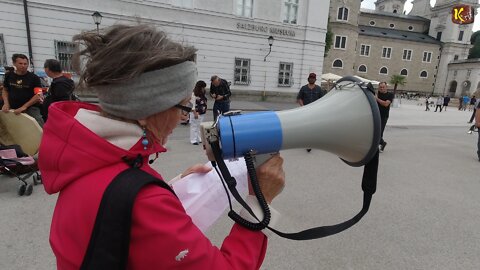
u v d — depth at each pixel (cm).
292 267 259
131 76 67
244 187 97
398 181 503
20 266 245
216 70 1919
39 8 1448
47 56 1498
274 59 2044
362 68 6256
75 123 70
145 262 65
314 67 2144
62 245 70
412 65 6456
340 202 397
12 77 506
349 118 89
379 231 323
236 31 1911
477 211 390
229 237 82
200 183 106
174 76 71
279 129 85
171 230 65
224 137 83
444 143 901
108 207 63
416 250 291
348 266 263
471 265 272
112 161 70
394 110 2366
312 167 551
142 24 74
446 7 6419
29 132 429
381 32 6531
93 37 70
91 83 69
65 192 72
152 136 77
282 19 2009
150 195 66
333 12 4828
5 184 402
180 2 1761
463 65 6122
